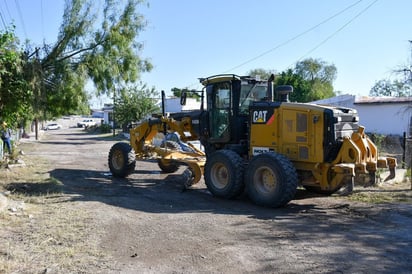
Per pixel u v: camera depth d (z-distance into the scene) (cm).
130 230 689
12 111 1203
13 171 1360
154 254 576
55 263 534
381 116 2723
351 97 2864
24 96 1200
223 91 1083
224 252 585
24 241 616
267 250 595
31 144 2997
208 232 685
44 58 1798
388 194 1012
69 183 1190
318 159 879
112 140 3703
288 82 5044
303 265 538
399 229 712
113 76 2009
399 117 2644
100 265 532
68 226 698
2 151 1589
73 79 1827
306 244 625
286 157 892
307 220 775
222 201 959
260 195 898
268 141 962
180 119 1246
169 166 1403
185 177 1091
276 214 826
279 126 942
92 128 6519
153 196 1017
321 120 875
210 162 1005
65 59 1856
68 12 1872
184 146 1273
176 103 4250
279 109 941
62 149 2555
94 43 1977
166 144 1266
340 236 669
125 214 801
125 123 4419
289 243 629
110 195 1015
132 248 599
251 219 779
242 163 963
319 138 877
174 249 597
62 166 1612
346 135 901
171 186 1173
